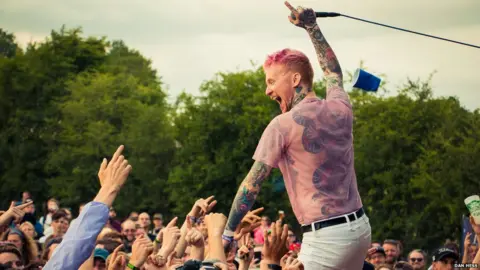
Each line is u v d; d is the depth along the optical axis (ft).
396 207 115.75
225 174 147.64
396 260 49.37
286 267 19.62
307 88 21.02
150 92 210.59
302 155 20.44
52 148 193.77
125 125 185.26
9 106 203.41
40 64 209.46
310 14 22.15
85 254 17.65
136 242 23.06
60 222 51.31
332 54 22.02
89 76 208.33
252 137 150.10
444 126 117.50
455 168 109.19
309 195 20.36
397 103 123.13
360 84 22.29
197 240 23.12
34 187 192.54
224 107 153.69
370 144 119.55
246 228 22.91
